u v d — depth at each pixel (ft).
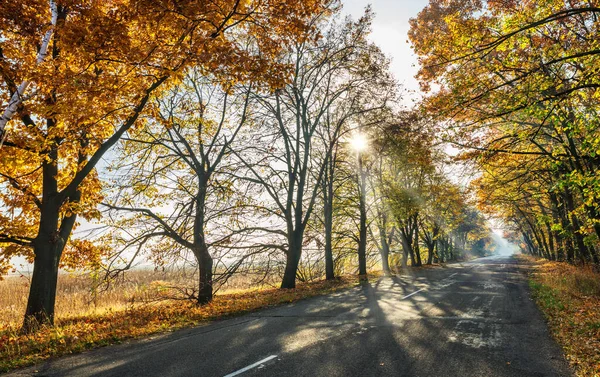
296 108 67.82
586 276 57.21
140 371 19.26
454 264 150.20
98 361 21.66
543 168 64.85
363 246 93.09
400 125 69.15
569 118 40.83
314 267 94.63
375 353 21.97
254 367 19.47
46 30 31.55
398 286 63.41
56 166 39.78
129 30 34.40
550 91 36.70
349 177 86.12
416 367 19.38
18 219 43.14
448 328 29.01
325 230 83.25
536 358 21.01
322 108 71.56
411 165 96.17
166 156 52.31
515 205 107.14
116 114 37.19
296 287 66.69
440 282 69.51
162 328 32.07
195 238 50.55
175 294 53.26
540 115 33.47
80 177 37.86
